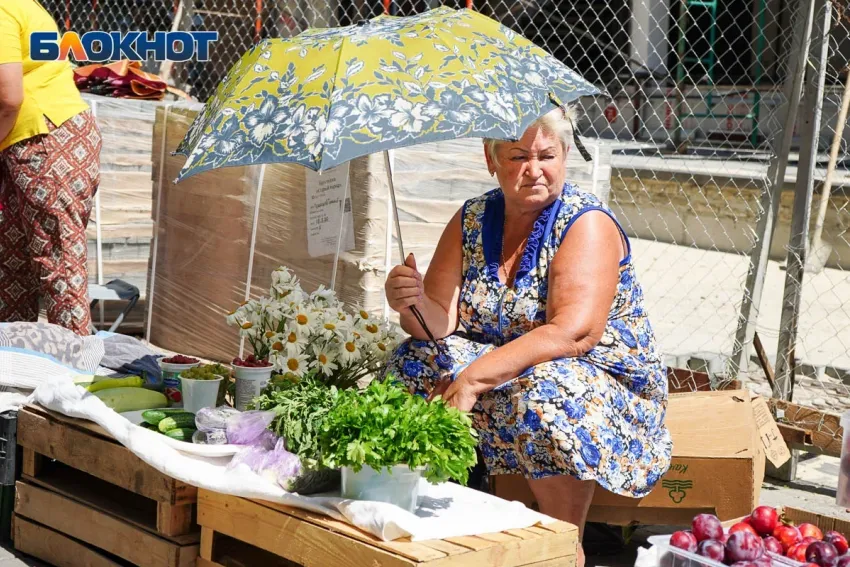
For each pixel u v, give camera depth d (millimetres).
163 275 5602
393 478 2480
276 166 4824
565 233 2957
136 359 3770
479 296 3125
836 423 4227
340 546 2373
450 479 3305
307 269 4727
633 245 10711
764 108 13008
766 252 4840
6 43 4297
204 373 3186
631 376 2986
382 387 2600
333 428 2482
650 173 11195
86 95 6160
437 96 2496
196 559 2803
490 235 3125
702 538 2465
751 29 15344
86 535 3057
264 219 4914
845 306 7859
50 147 4570
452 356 3082
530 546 2406
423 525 2369
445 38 2674
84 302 4754
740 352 4883
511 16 13859
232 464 2691
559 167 2943
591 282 2883
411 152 4602
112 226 6129
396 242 4609
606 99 14898
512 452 2918
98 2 10789
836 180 9703
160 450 2779
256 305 3295
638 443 2961
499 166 2959
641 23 14648
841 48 11789
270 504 2568
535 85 2691
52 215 4613
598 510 3238
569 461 2760
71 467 3367
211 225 5207
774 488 4219
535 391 2803
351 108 2418
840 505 3131
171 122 5445
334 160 2314
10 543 3365
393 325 3443
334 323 3254
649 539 2461
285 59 2605
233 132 2520
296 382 3045
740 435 3236
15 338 3740
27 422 3242
